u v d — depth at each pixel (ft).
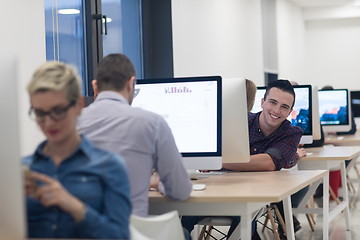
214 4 24.71
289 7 37.58
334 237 16.17
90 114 7.63
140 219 6.96
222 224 10.28
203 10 23.62
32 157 5.68
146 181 7.62
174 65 21.22
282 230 15.26
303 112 15.10
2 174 4.90
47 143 5.61
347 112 23.16
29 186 5.06
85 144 5.57
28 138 10.50
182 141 9.45
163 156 7.69
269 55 33.94
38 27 12.98
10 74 4.90
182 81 9.53
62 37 15.69
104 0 18.72
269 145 11.82
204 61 23.63
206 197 7.88
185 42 22.11
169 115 9.53
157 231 7.10
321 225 18.02
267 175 10.25
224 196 7.81
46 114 5.16
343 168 16.67
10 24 12.04
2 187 4.91
